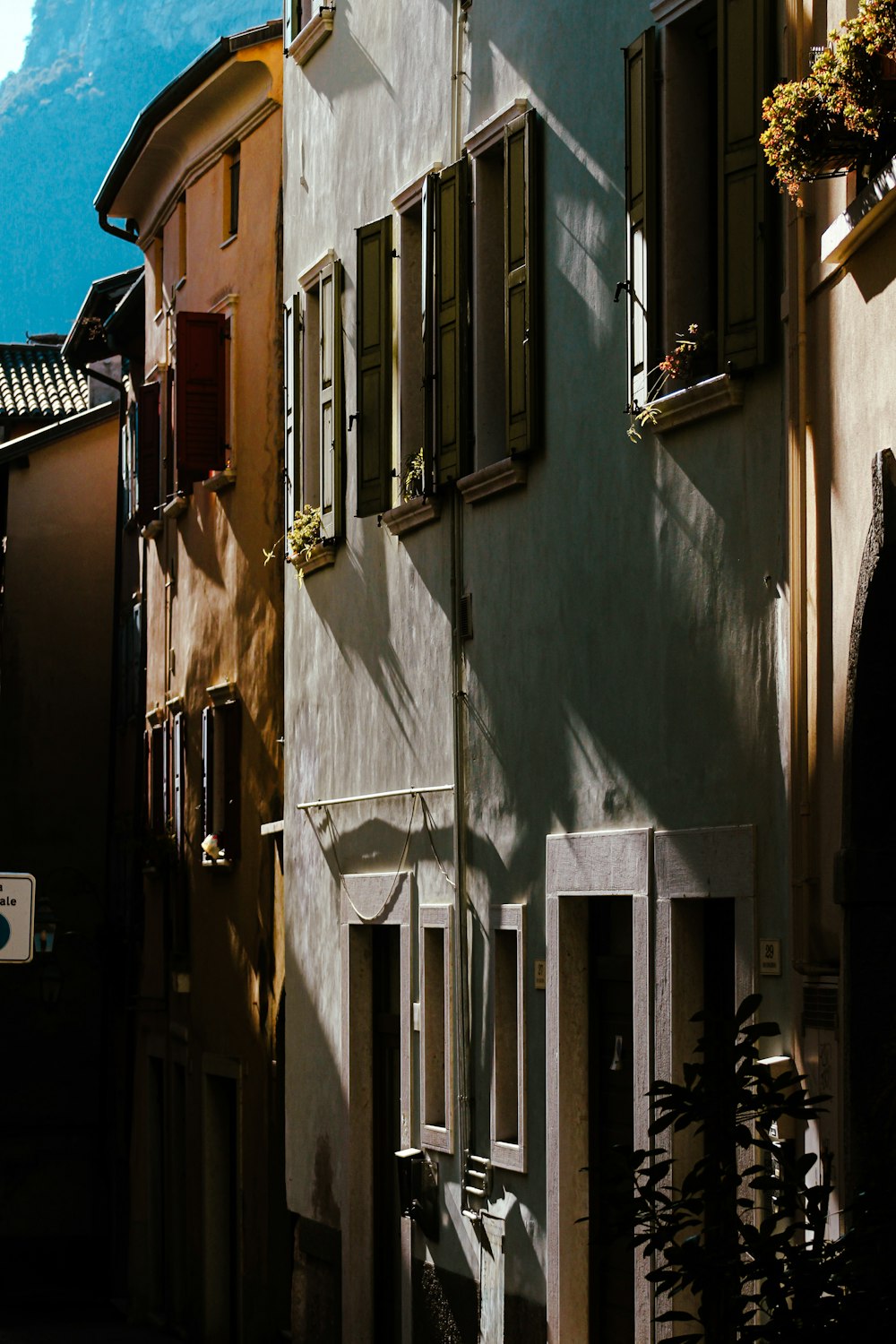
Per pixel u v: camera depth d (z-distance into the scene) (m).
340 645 15.25
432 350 12.95
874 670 7.69
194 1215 21.14
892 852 7.71
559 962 11.16
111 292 28.52
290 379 16.50
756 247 8.94
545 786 11.51
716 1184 5.82
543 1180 11.32
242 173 20.44
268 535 19.25
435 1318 12.95
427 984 13.36
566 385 11.26
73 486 31.77
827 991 8.05
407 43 13.96
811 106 7.48
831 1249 5.54
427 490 13.03
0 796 30.80
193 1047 21.59
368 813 14.57
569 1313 10.92
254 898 19.36
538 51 11.67
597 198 10.88
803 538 8.48
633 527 10.41
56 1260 30.02
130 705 27.64
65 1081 30.39
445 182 12.80
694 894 9.52
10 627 31.19
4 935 12.78
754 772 9.09
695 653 9.71
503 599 12.14
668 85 9.93
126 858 27.42
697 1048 5.98
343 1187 14.83
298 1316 15.81
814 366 8.39
